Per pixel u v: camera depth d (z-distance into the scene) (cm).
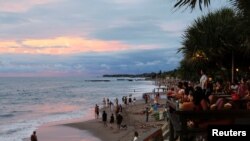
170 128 670
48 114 6556
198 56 2252
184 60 2833
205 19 2148
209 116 564
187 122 566
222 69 2352
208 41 2109
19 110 7512
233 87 1609
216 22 2088
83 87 18625
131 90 15038
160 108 5319
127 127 4228
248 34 970
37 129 4550
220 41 2069
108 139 3734
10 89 16525
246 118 562
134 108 6178
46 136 4053
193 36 2214
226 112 566
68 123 4938
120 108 5625
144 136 552
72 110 7188
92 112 6531
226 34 2030
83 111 6862
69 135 4081
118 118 4225
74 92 13750
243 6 707
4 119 5888
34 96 11750
